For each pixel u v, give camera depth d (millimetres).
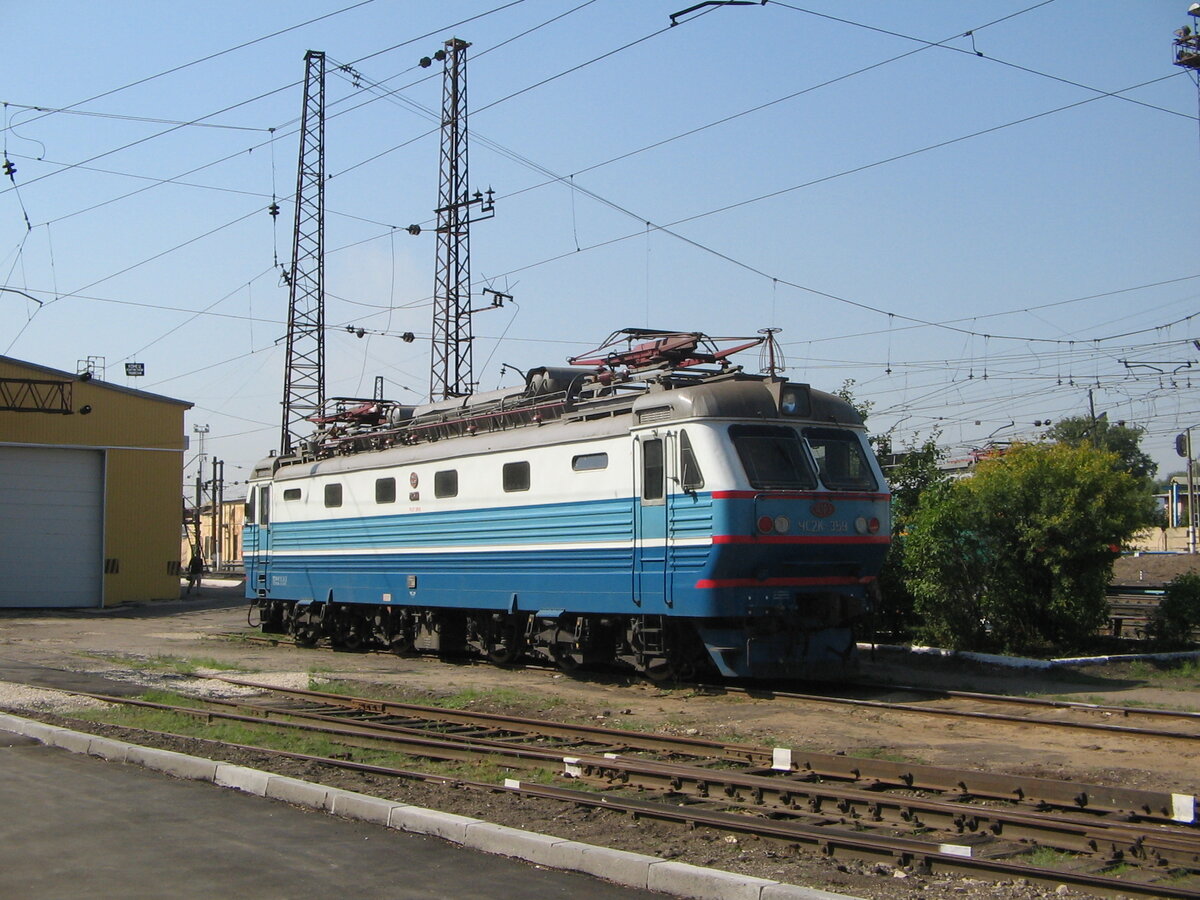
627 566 15758
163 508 39562
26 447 36781
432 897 6492
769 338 15977
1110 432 63719
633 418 15812
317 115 39750
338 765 10289
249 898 6434
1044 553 17969
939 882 6773
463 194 34938
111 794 9094
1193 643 18969
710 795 9180
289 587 24500
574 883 6809
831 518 15164
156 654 22281
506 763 10664
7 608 36281
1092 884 6523
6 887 6602
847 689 15484
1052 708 13289
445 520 19516
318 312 38969
